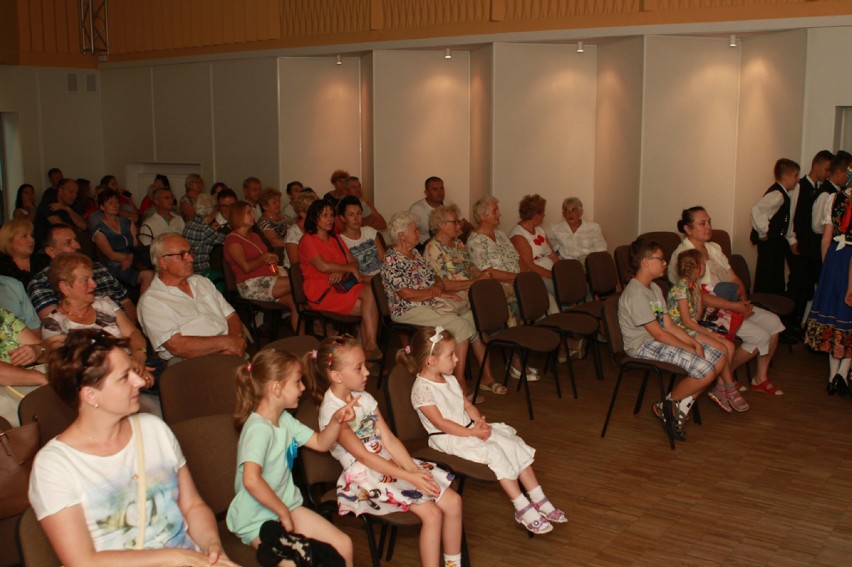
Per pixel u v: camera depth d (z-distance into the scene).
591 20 7.65
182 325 4.14
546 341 5.17
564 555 3.45
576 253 7.09
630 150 7.71
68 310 3.88
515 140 8.13
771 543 3.55
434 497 3.07
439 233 5.98
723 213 7.90
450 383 3.61
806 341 5.71
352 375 3.07
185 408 3.28
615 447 4.67
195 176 9.10
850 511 3.87
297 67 9.25
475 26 8.09
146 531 2.30
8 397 3.41
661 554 3.46
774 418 5.16
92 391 2.20
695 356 4.69
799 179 6.92
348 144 9.47
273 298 6.37
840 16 6.75
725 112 7.75
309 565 2.52
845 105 6.83
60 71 11.02
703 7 7.29
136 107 10.96
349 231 6.47
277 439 2.78
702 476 4.27
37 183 11.01
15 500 2.65
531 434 4.86
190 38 10.17
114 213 6.98
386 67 8.59
